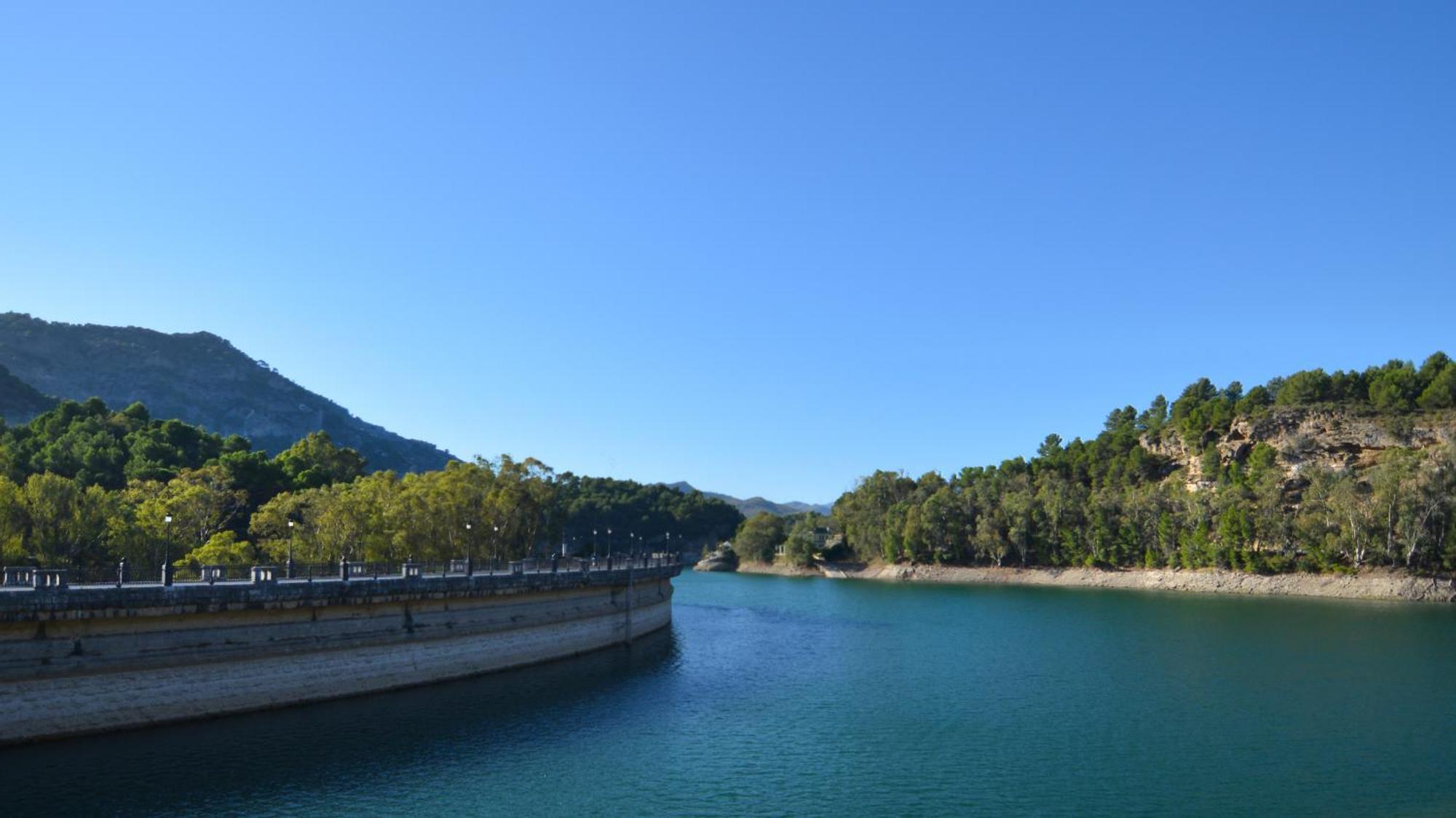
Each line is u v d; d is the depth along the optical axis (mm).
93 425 166125
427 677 64875
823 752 53000
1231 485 196875
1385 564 166125
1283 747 55281
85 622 47062
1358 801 45469
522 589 74625
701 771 48625
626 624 91812
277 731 51375
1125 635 107312
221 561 82625
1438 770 50625
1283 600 159250
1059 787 47188
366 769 46406
